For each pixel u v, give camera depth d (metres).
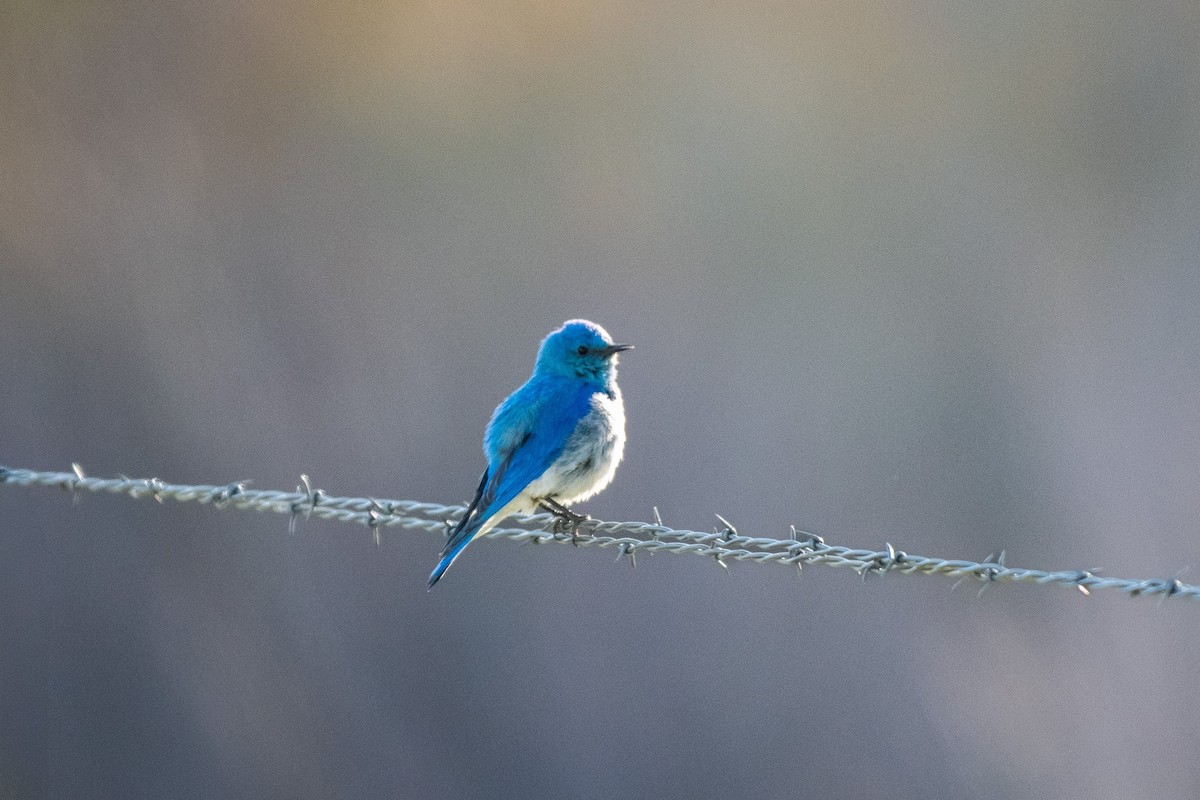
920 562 7.39
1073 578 7.09
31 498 18.50
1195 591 6.89
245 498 8.67
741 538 7.83
